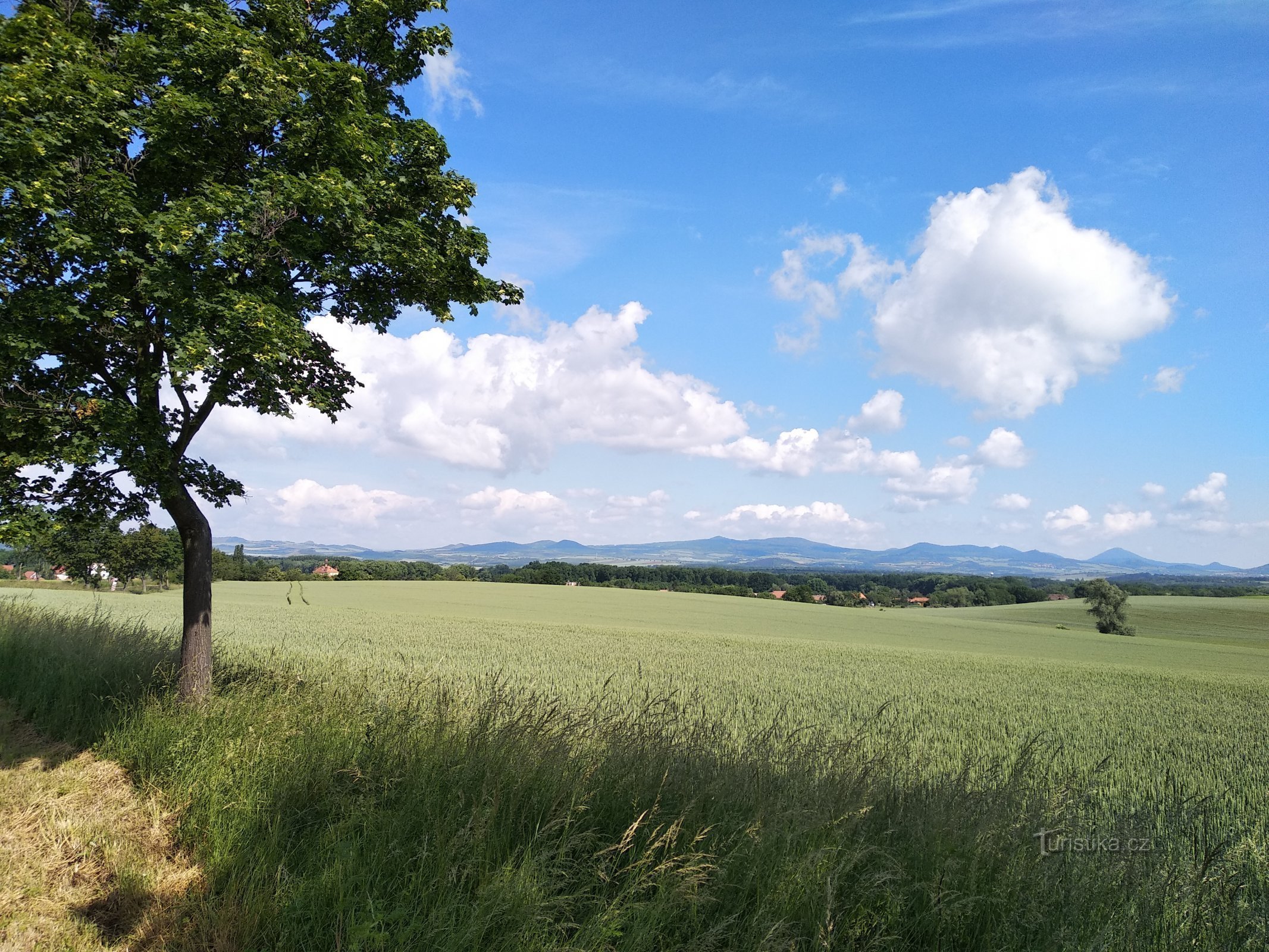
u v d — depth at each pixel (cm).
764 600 9856
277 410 858
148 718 681
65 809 552
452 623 3919
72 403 666
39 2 718
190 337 634
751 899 397
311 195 714
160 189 731
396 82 916
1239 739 1552
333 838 454
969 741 1392
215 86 719
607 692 1644
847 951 362
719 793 495
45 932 398
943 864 412
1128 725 1712
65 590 5141
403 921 375
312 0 832
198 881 458
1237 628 7988
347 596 6544
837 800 485
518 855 427
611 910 369
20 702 841
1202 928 390
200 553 814
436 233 894
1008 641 5516
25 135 590
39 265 688
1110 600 7431
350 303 892
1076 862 434
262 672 947
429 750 550
